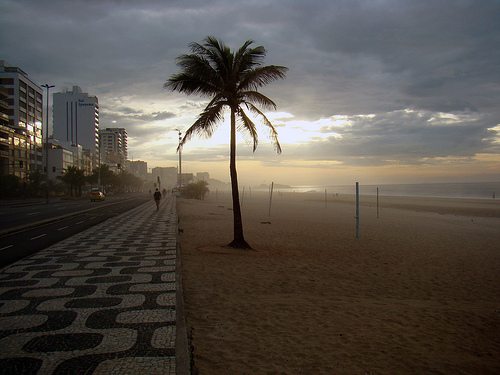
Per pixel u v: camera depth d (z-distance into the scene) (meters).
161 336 4.03
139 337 3.99
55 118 140.75
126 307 5.07
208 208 35.28
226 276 7.80
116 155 181.38
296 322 5.09
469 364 4.09
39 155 83.81
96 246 11.05
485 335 5.06
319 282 7.75
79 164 103.31
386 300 6.61
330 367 3.73
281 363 3.74
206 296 6.20
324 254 11.43
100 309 4.97
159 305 5.18
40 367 3.24
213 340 4.26
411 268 9.66
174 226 17.36
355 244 13.77
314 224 21.41
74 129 140.75
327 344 4.35
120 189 117.62
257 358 3.82
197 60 11.02
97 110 146.88
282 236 15.60
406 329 5.09
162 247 10.95
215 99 11.75
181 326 4.35
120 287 6.19
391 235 16.77
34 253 9.80
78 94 141.62
